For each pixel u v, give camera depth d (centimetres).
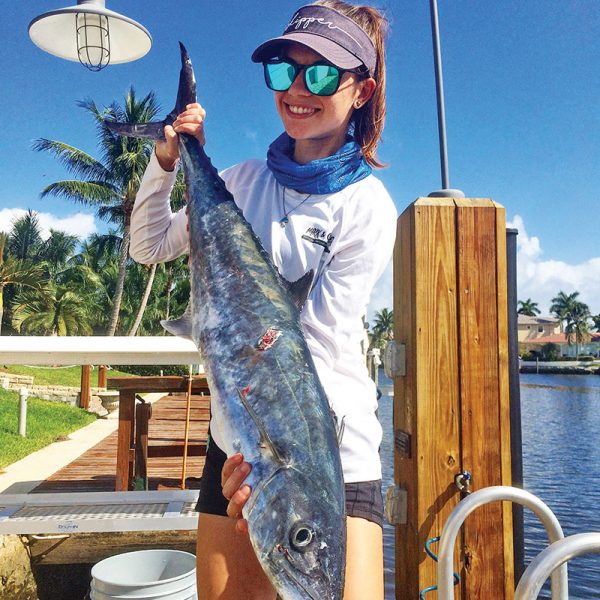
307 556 147
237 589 201
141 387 588
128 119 3041
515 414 277
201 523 212
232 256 196
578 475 1905
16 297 3975
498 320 277
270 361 171
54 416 1549
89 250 4731
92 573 337
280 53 217
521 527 279
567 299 13150
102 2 591
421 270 275
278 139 237
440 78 333
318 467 158
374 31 229
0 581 398
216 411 177
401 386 290
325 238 210
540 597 693
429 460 268
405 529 281
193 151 219
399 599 286
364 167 223
